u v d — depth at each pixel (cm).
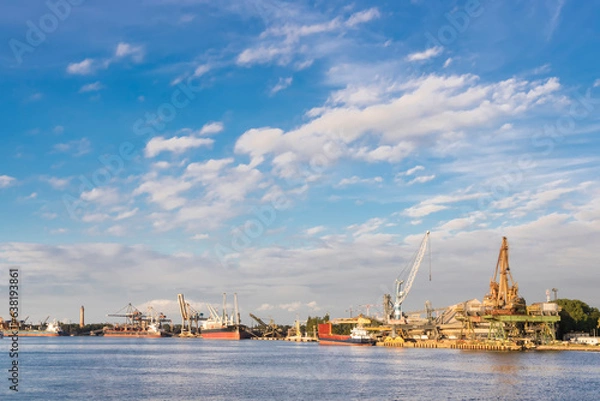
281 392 11869
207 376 15150
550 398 10869
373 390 12069
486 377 14188
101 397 11275
